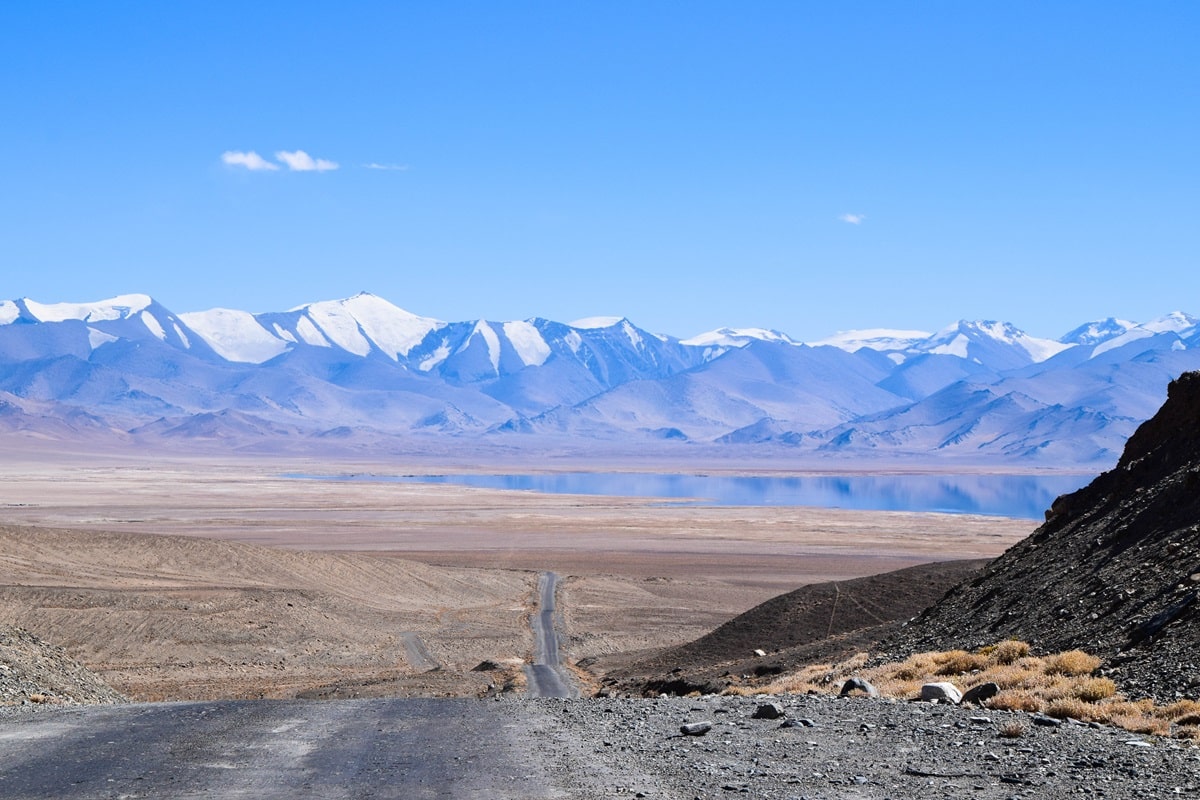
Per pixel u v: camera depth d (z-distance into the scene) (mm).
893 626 48656
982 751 17719
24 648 39469
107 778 16094
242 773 16531
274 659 71312
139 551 96500
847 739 19344
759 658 51781
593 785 15383
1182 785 14992
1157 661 24031
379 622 84938
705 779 15758
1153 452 40656
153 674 64938
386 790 15180
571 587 109250
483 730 21656
